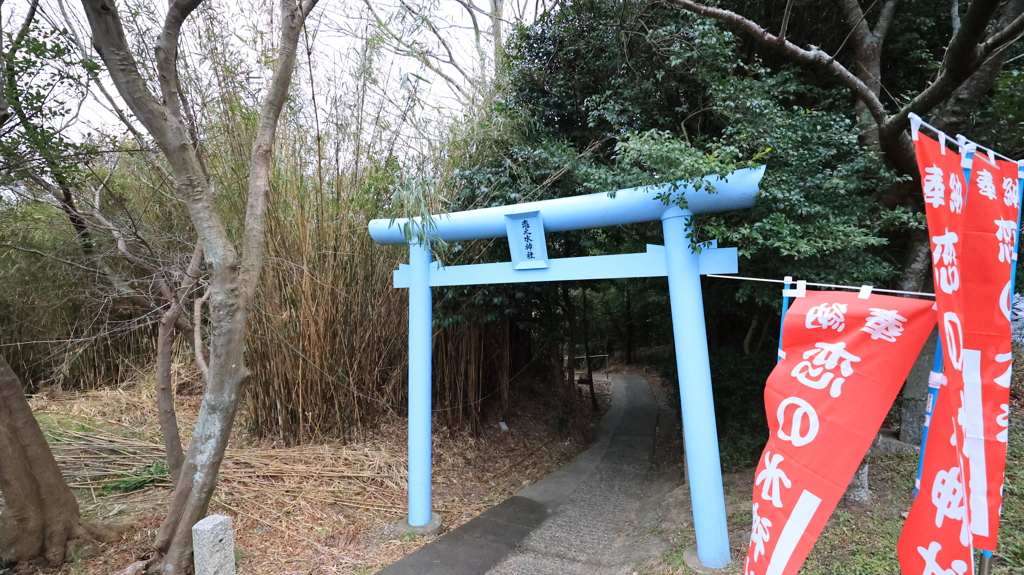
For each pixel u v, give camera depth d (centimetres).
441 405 586
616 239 542
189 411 568
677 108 409
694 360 283
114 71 244
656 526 350
